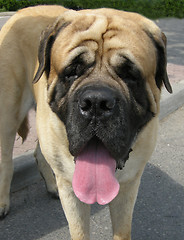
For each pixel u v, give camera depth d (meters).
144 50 0.89
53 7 1.30
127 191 1.01
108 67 0.88
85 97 0.81
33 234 1.13
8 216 1.20
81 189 0.87
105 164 0.88
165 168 1.46
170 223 1.19
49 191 1.27
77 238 1.01
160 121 1.87
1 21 4.12
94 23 0.91
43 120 1.01
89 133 0.83
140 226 1.18
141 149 0.95
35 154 1.28
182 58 3.01
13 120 1.21
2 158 1.21
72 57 0.88
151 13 5.43
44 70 0.99
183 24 4.81
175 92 2.06
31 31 1.20
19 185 1.31
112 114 0.81
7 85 1.19
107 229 1.16
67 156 0.97
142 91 0.89
